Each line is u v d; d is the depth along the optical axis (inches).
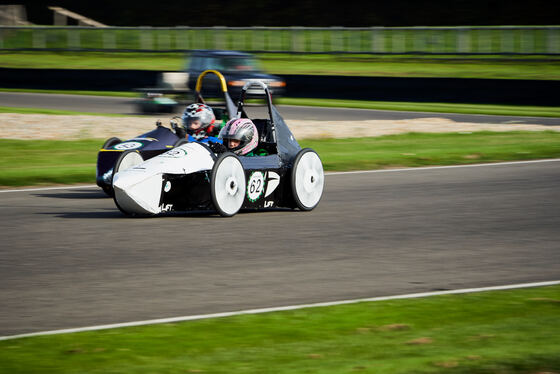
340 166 998.4
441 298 427.8
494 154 1107.9
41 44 3063.5
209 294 434.0
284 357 332.2
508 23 3120.1
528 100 1916.8
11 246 551.5
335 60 2659.9
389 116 1665.8
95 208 714.2
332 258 521.0
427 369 315.3
